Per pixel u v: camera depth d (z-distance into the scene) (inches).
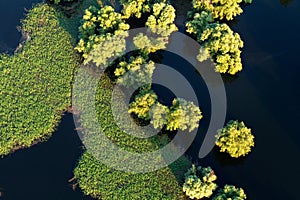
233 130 2428.6
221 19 3070.9
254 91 2783.0
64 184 2454.5
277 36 3034.0
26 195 2427.4
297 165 2487.7
